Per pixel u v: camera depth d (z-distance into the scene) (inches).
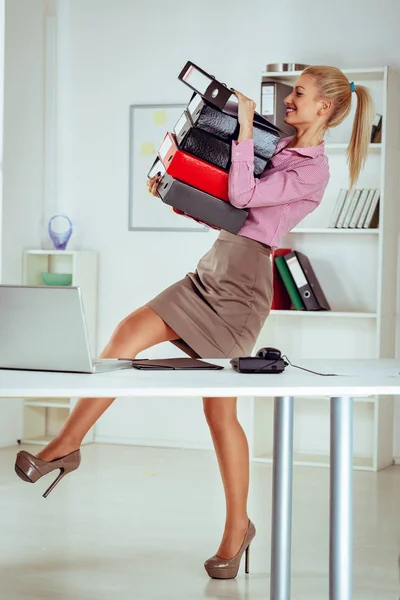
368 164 230.7
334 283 235.5
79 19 253.8
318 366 111.0
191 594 130.4
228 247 131.0
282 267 226.7
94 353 252.8
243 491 137.6
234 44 241.1
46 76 255.9
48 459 120.0
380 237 219.5
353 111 231.9
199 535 162.2
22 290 98.5
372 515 177.9
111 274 252.8
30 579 136.7
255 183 123.9
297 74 223.8
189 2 244.4
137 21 249.0
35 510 177.9
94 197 254.1
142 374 98.6
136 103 249.8
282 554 112.3
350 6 232.7
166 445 248.2
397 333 232.8
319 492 197.9
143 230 249.8
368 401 221.0
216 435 136.1
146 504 184.1
